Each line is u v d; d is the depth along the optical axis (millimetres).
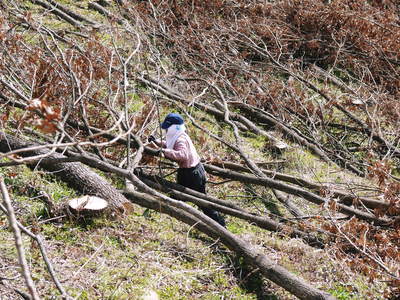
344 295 7809
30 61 10117
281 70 15109
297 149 12156
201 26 16047
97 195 8672
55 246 7676
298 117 13641
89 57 11039
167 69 14328
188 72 14352
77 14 16047
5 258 7172
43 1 16156
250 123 12867
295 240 8922
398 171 12289
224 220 9109
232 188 10500
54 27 15000
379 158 12680
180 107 11586
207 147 11359
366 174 11617
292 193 9625
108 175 9617
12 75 10125
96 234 8094
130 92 12203
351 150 12789
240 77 14773
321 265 8430
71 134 9938
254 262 7793
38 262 7246
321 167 11820
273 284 7941
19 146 9039
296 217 9312
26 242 7555
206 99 13836
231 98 13672
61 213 8258
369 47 16125
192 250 8281
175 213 8602
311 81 15531
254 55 16438
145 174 9438
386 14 17469
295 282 7426
